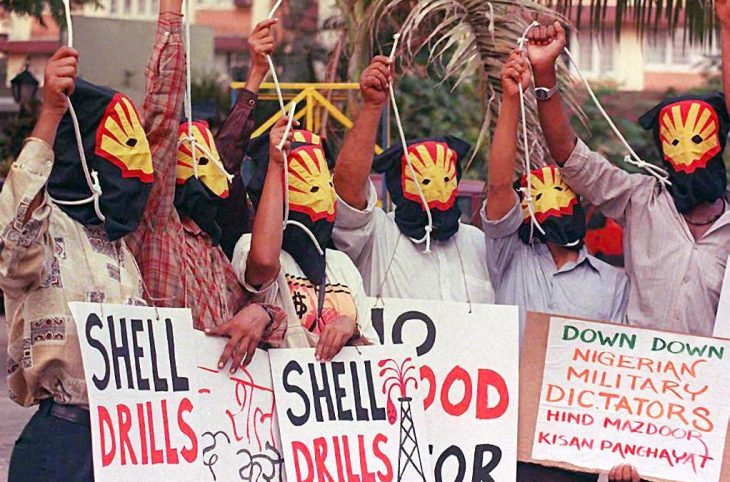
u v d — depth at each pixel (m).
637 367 5.52
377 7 10.28
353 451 5.09
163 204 4.87
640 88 25.28
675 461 5.44
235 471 4.87
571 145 5.95
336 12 18.67
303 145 5.49
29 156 4.32
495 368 5.40
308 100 11.32
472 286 5.95
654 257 5.80
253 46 5.56
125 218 4.61
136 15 22.28
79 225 4.57
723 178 5.88
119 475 4.49
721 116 5.90
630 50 25.23
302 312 5.30
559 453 5.46
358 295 5.42
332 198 5.46
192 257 5.04
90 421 4.51
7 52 22.36
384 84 5.68
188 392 4.72
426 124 17.81
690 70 25.41
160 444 4.61
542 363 5.53
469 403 5.37
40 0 16.88
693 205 5.82
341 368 5.15
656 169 5.89
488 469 5.33
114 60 14.81
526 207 6.16
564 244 6.09
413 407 5.22
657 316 5.77
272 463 4.97
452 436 5.33
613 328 5.54
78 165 4.54
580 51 25.17
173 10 4.91
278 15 19.31
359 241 5.83
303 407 5.04
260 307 4.97
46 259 4.45
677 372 5.49
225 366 4.89
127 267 4.69
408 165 5.71
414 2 10.88
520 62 5.77
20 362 4.56
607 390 5.51
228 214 5.62
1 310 17.14
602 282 6.12
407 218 5.95
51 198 4.51
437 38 10.15
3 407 11.09
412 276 5.90
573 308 6.04
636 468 5.44
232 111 5.64
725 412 5.45
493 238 5.91
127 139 4.60
